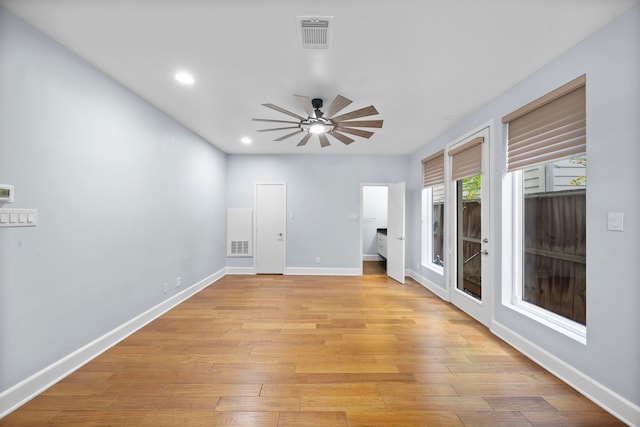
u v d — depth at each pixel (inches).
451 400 74.4
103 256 100.3
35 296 76.5
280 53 87.3
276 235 228.5
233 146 202.7
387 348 102.7
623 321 67.5
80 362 89.6
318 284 197.0
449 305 152.3
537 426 65.6
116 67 96.2
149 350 100.2
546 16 69.7
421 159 200.8
